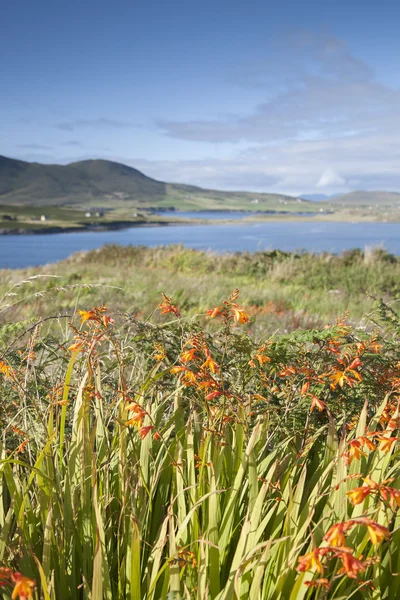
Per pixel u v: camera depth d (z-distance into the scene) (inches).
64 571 68.1
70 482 75.3
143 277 691.4
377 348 99.4
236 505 77.5
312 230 5349.4
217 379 92.9
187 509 79.6
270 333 271.9
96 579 61.7
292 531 70.4
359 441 66.7
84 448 77.1
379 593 65.7
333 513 71.2
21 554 68.2
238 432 83.0
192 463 79.0
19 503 74.7
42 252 2935.5
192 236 4490.7
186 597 63.0
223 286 613.9
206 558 65.1
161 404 90.0
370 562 61.2
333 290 599.2
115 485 81.2
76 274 734.5
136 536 64.9
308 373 87.3
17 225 6717.5
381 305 123.2
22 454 93.0
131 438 83.4
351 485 71.4
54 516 73.2
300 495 73.2
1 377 98.9
